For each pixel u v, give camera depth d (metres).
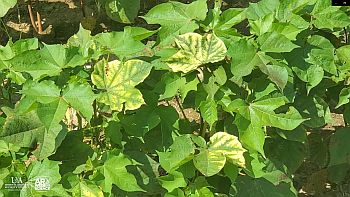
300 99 2.44
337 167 2.90
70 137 2.17
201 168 2.05
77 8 5.06
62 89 2.04
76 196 2.01
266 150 2.50
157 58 2.28
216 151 2.11
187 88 2.22
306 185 3.22
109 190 2.06
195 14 2.34
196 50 2.15
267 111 2.15
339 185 3.24
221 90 2.20
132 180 2.07
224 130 2.29
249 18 2.37
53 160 2.14
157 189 2.27
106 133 2.21
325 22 2.40
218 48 2.14
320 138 2.92
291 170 2.58
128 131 2.24
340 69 2.40
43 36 4.84
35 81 2.07
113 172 2.07
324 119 2.43
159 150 2.31
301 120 2.12
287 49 2.13
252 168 2.25
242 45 2.12
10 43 2.45
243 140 2.14
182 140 2.14
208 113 2.15
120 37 2.28
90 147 2.16
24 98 1.97
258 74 2.27
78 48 2.16
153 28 4.93
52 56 2.12
